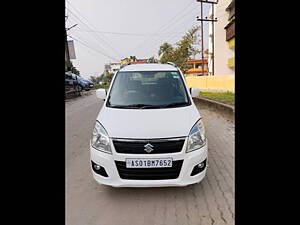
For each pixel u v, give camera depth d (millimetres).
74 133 7121
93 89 30875
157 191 3438
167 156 3047
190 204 3109
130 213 2961
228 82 18312
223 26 31516
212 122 8312
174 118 3371
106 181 3176
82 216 2914
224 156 4812
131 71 4516
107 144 3156
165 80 4309
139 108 3795
